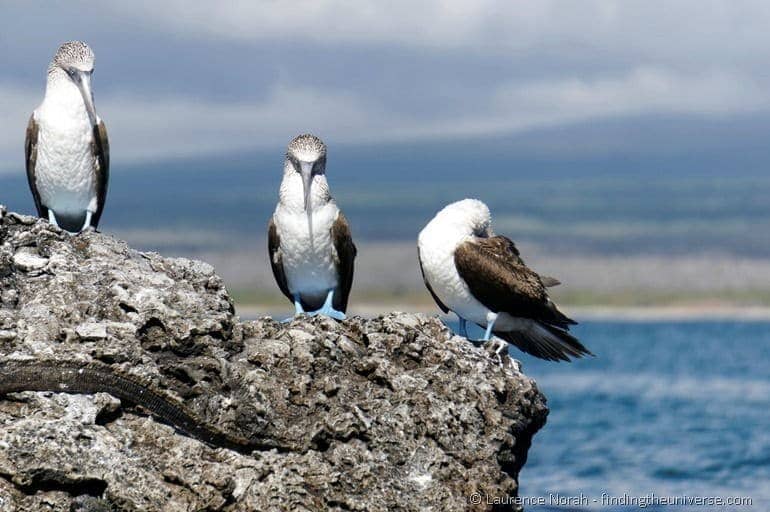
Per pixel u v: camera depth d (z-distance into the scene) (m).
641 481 25.31
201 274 15.08
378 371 13.86
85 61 17.14
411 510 13.02
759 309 121.31
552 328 17.72
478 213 17.34
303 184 16.84
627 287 134.25
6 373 12.52
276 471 12.81
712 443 30.48
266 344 13.90
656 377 48.44
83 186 17.39
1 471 12.05
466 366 14.37
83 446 12.33
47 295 13.59
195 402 13.22
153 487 12.42
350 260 17.62
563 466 27.53
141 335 13.40
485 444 13.77
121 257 14.71
